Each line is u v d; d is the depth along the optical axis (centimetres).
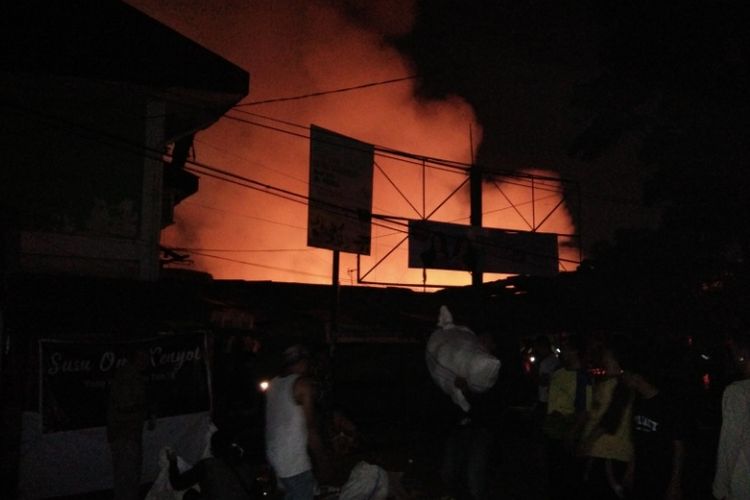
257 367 1399
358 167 1884
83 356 994
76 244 1216
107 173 1248
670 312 2275
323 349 970
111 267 1236
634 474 626
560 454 762
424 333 1576
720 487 479
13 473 929
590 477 660
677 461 555
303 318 1438
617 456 630
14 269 909
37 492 940
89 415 986
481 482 655
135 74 1212
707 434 1262
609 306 2262
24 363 968
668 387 580
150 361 1060
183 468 713
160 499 691
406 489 924
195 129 1427
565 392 749
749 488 464
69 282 1099
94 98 1254
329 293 1698
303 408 554
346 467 1111
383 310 1698
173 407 1075
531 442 1248
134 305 1107
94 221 1232
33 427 949
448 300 1962
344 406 1761
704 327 2177
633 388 578
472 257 2259
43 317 1010
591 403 673
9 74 1167
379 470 720
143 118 1275
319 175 1775
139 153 1259
